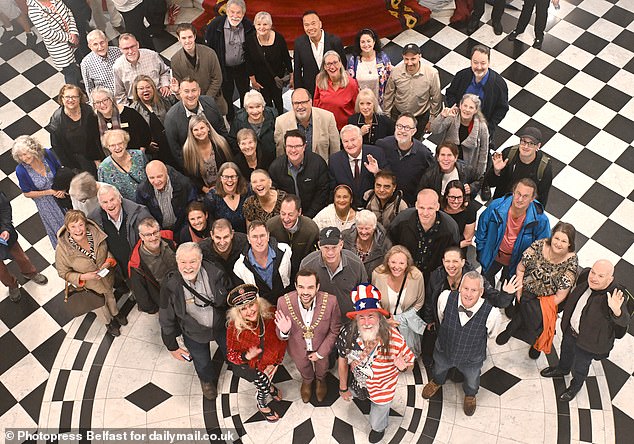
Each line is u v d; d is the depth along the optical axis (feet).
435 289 17.62
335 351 18.95
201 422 19.67
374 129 21.30
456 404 19.47
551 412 19.25
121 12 27.32
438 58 29.30
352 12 29.76
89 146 22.02
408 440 18.89
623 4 30.78
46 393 20.56
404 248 17.19
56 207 21.88
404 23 30.35
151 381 20.56
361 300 15.74
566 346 18.48
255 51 23.89
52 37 26.53
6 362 21.33
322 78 22.17
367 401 19.53
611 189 24.62
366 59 23.03
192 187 20.26
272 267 18.08
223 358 20.80
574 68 28.53
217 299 17.54
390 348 16.05
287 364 20.58
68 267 19.22
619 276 22.31
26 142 20.18
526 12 28.68
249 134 19.74
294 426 19.34
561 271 17.94
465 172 21.29
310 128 21.04
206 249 18.25
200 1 31.55
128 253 19.79
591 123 26.66
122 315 21.93
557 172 25.17
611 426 19.02
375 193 19.15
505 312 21.12
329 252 16.72
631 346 20.59
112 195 18.34
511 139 26.25
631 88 27.76
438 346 17.83
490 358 20.39
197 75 23.68
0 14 31.09
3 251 21.26
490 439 18.79
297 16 29.55
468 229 19.53
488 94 22.17
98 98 20.80
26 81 29.71
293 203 17.58
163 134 21.99
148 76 22.50
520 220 19.04
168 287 17.24
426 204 17.21
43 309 22.52
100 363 21.04
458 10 30.76
